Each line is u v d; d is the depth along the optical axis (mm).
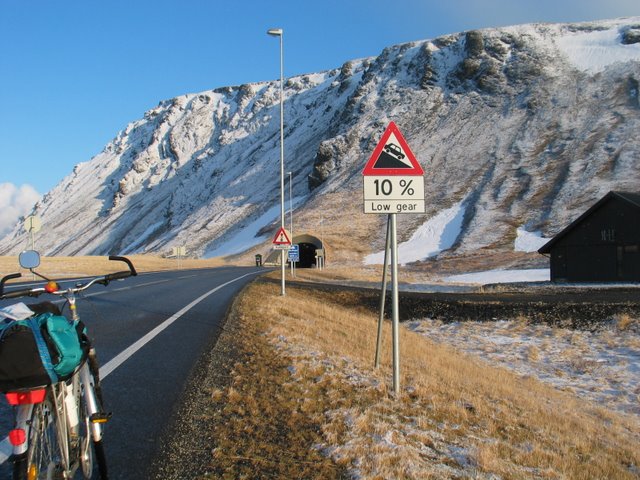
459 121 157000
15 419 3105
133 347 9461
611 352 19422
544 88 156000
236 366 8188
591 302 24453
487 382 11188
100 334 10688
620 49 164500
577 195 99562
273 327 12000
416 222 110125
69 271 44438
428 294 30812
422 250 95250
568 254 41125
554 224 91750
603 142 117875
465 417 7168
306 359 8867
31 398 3117
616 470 6770
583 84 151500
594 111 135625
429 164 138000
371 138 169750
